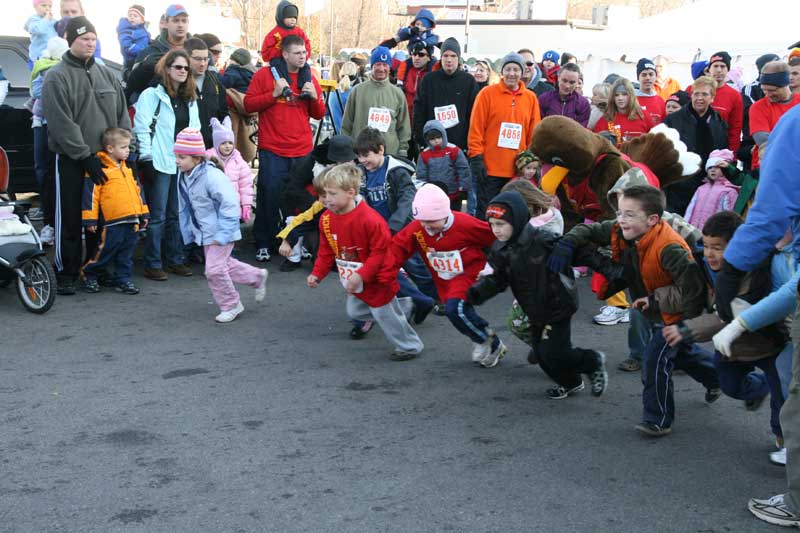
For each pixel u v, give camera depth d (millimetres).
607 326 7137
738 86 13562
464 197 9328
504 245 5059
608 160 6312
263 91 9273
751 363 4266
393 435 4770
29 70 11211
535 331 5195
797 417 3582
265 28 55875
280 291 8297
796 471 3615
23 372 5812
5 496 4004
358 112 9969
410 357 6199
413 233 5836
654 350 4688
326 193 5965
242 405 5227
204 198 6953
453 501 3969
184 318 7293
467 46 30516
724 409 5191
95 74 7793
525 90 9492
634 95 9656
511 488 4105
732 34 18469
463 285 5805
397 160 7191
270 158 9391
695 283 4469
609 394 5480
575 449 4582
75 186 7754
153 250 8633
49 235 9391
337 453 4516
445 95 9977
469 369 5988
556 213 5793
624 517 3820
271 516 3818
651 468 4344
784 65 8141
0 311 7402
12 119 10734
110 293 8117
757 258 3646
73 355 6211
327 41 61094
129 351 6324
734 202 7406
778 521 3730
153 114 8398
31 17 10617
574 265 4891
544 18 33594
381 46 9922
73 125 7539
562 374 5227
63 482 4152
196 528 3711
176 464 4363
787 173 3525
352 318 6457
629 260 4711
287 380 5711
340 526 3729
